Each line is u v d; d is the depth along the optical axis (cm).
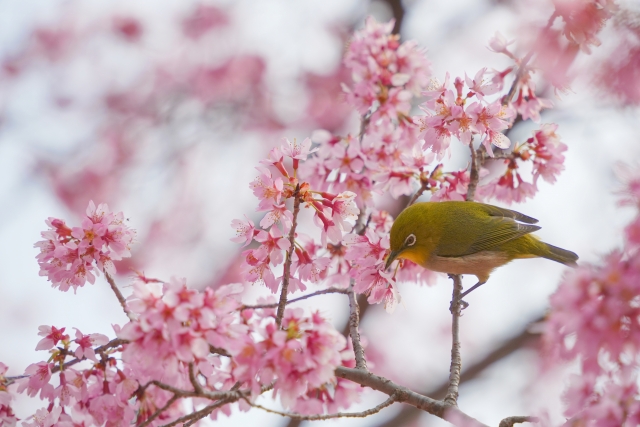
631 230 634
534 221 1335
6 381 859
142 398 850
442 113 1015
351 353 747
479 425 806
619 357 632
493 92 1016
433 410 835
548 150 1146
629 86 920
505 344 1673
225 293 720
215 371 891
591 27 970
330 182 1105
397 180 1132
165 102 1872
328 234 954
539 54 1045
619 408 640
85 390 838
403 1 1759
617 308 621
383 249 997
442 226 1196
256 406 725
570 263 1283
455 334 1023
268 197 914
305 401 870
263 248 941
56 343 845
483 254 1220
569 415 659
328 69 1827
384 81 1109
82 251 883
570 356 641
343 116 1812
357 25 1830
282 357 706
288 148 935
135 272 873
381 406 827
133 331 714
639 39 915
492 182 1193
